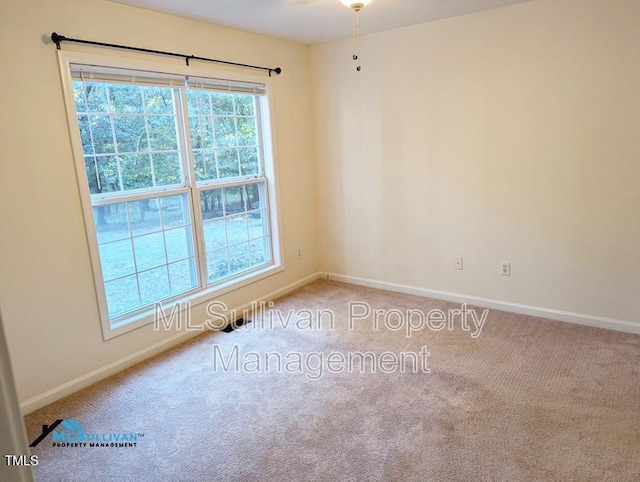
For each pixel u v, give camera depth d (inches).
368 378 106.7
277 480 75.8
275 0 111.9
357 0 106.0
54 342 102.9
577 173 124.8
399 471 76.5
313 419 91.9
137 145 120.6
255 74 148.3
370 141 161.6
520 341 122.5
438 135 146.3
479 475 74.9
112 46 108.3
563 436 83.4
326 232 182.4
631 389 97.3
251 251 160.4
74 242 104.7
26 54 93.4
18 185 94.3
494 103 134.0
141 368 116.5
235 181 149.9
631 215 119.3
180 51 124.3
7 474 15.1
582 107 120.8
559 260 132.3
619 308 125.4
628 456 77.7
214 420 93.0
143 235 123.7
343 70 162.1
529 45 125.1
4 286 94.0
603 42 115.0
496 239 142.0
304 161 174.1
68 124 101.3
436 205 151.7
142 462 81.6
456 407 93.7
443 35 138.3
